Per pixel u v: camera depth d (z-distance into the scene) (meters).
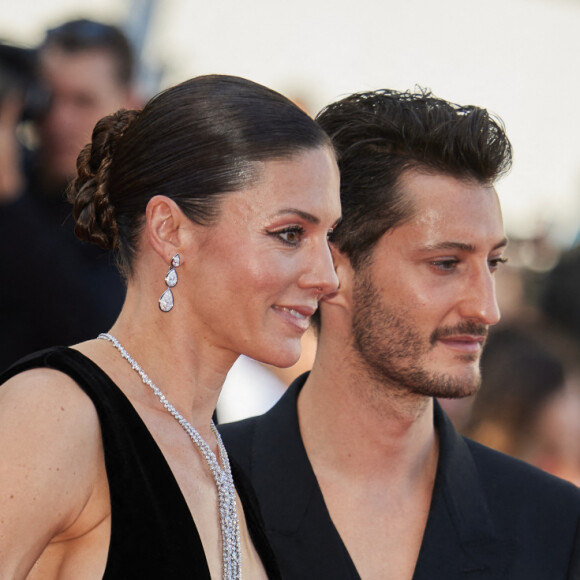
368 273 5.80
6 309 8.34
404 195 5.71
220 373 4.79
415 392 5.84
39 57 8.98
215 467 4.74
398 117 5.84
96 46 9.52
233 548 4.63
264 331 4.55
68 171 9.32
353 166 5.86
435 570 5.80
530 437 9.23
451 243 5.65
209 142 4.49
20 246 8.34
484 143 5.71
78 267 8.70
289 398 6.34
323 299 5.94
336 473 6.06
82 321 8.53
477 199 5.73
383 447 6.00
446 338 5.74
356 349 5.91
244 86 4.66
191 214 4.49
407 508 6.03
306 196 4.52
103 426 4.21
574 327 13.20
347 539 5.95
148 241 4.58
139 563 4.15
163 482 4.32
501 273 15.68
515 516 6.02
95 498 4.17
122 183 4.62
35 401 4.05
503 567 5.86
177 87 4.65
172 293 4.57
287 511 5.98
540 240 16.61
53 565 4.23
